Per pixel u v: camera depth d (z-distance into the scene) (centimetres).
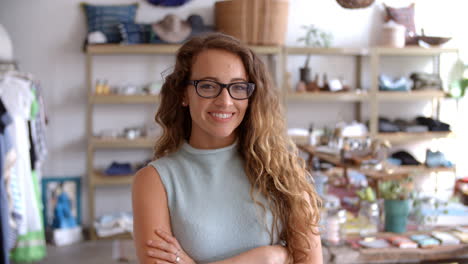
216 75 146
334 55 584
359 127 543
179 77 154
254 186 154
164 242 147
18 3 537
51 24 543
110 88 555
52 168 554
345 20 550
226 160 156
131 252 412
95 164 560
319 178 308
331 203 288
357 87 588
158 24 521
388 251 240
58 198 526
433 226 271
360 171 350
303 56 579
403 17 543
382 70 589
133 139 525
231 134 158
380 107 589
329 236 254
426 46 529
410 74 587
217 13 530
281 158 159
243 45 150
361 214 276
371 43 562
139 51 518
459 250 244
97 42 512
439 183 425
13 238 393
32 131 429
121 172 527
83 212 559
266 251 149
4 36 444
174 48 520
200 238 148
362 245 248
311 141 460
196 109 148
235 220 151
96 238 524
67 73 550
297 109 582
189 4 551
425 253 241
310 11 543
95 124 557
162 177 153
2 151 344
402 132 540
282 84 533
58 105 551
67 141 555
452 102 538
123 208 564
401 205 264
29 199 411
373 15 559
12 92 407
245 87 149
